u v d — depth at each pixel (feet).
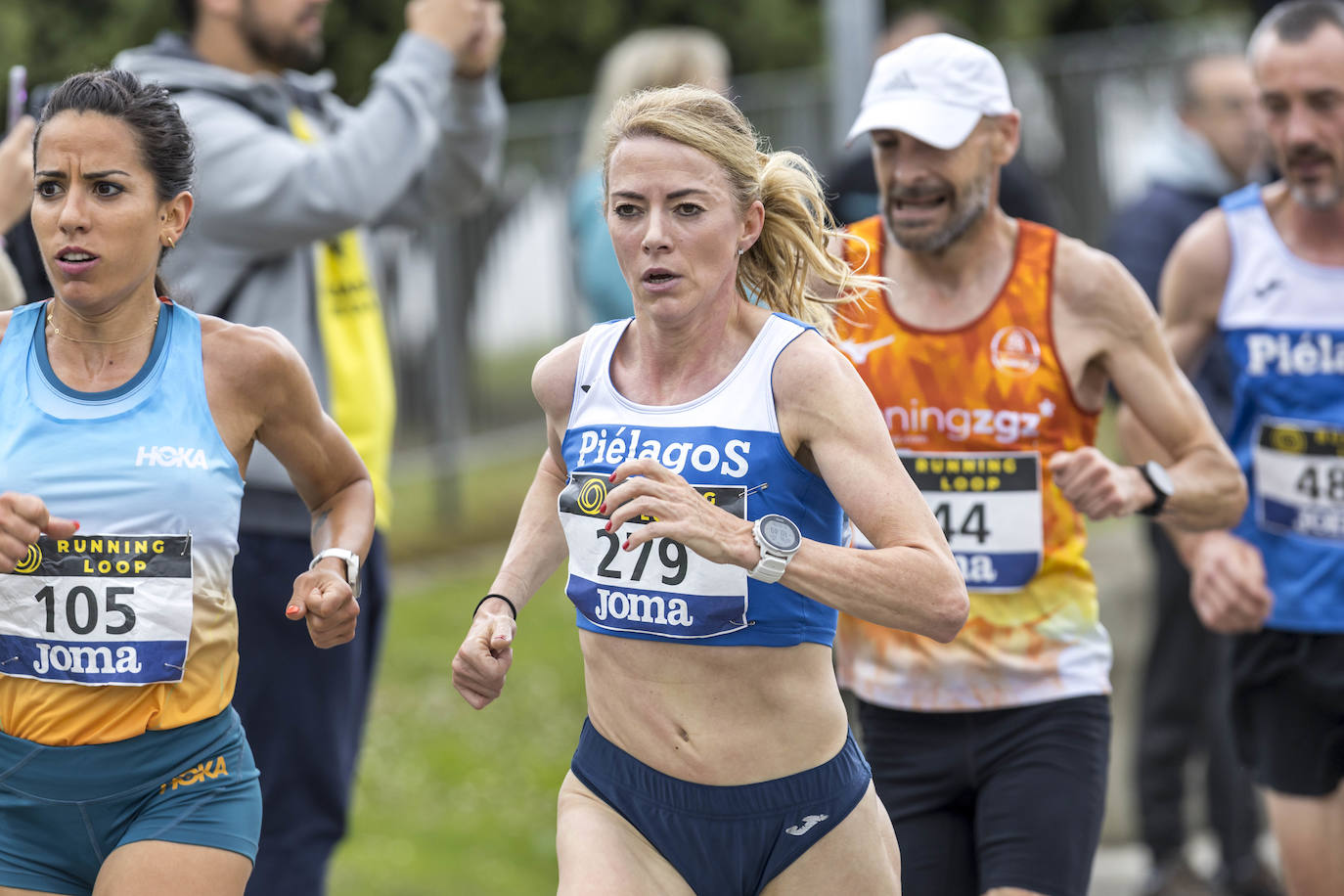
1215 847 83.46
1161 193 86.07
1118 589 89.92
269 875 59.62
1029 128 153.99
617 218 39.81
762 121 154.20
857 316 52.80
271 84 64.49
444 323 136.56
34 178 40.40
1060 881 49.32
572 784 42.63
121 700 40.83
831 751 41.16
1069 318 51.44
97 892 40.88
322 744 60.49
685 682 40.42
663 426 40.24
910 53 51.98
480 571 125.59
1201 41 157.69
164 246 42.16
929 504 52.13
